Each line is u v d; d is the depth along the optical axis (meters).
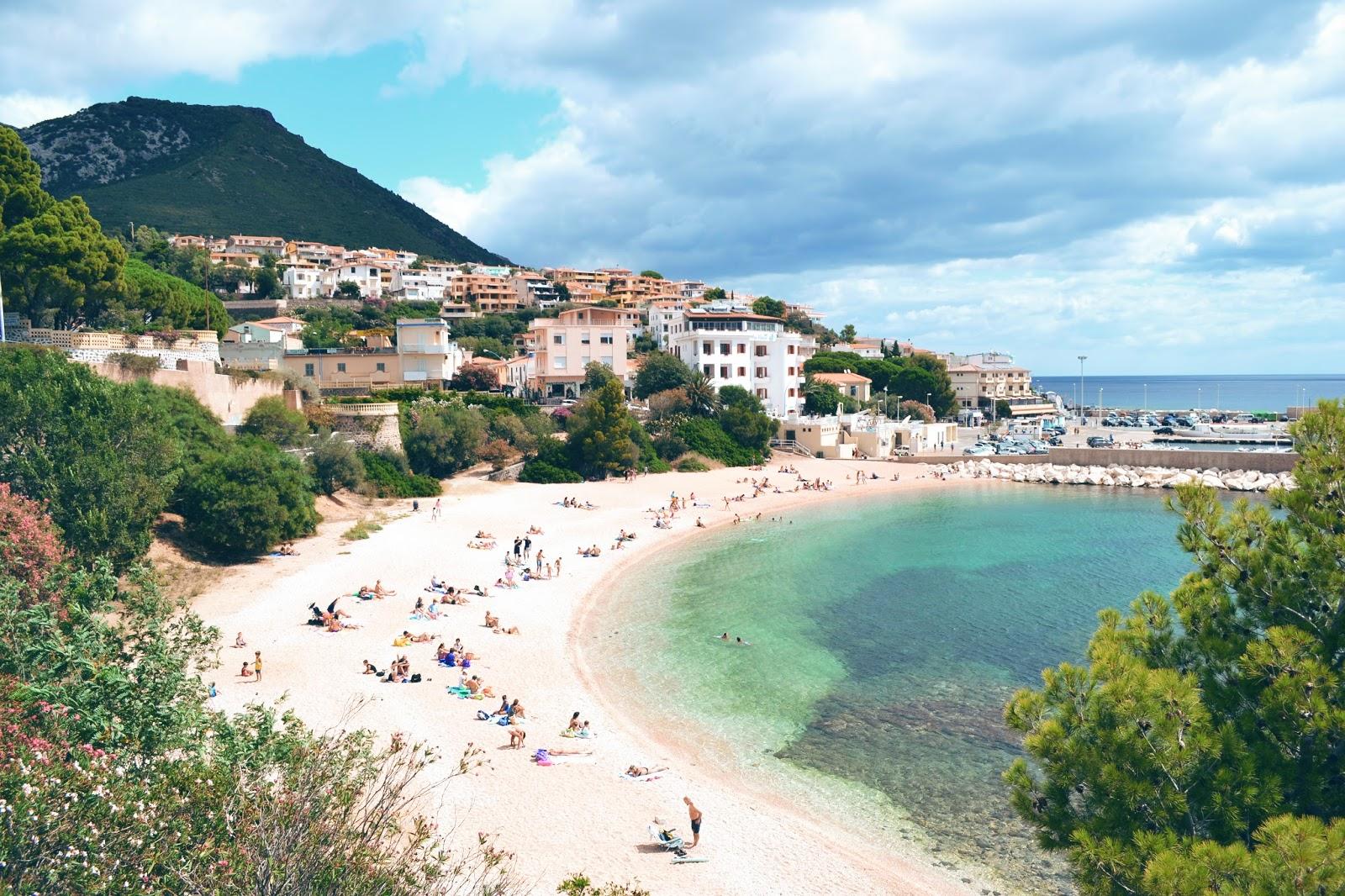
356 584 50.47
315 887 13.86
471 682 35.78
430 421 86.31
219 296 161.12
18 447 40.84
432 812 25.70
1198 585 17.83
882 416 133.38
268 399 71.31
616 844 24.88
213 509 51.09
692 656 41.88
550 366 126.94
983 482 106.69
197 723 18.02
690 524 75.50
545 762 29.64
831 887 23.27
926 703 36.12
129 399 44.22
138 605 20.53
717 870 23.73
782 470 106.81
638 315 189.50
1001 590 54.75
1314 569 16.16
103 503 40.44
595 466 95.00
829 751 31.66
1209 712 15.66
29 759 13.78
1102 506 88.62
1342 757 14.85
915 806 27.70
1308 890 12.30
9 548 26.03
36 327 67.62
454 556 58.62
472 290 199.12
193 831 14.12
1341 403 17.02
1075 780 15.92
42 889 12.34
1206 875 13.06
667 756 30.89
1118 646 17.42
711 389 115.44
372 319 162.88
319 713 32.28
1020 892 23.23
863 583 56.47
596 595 52.72
